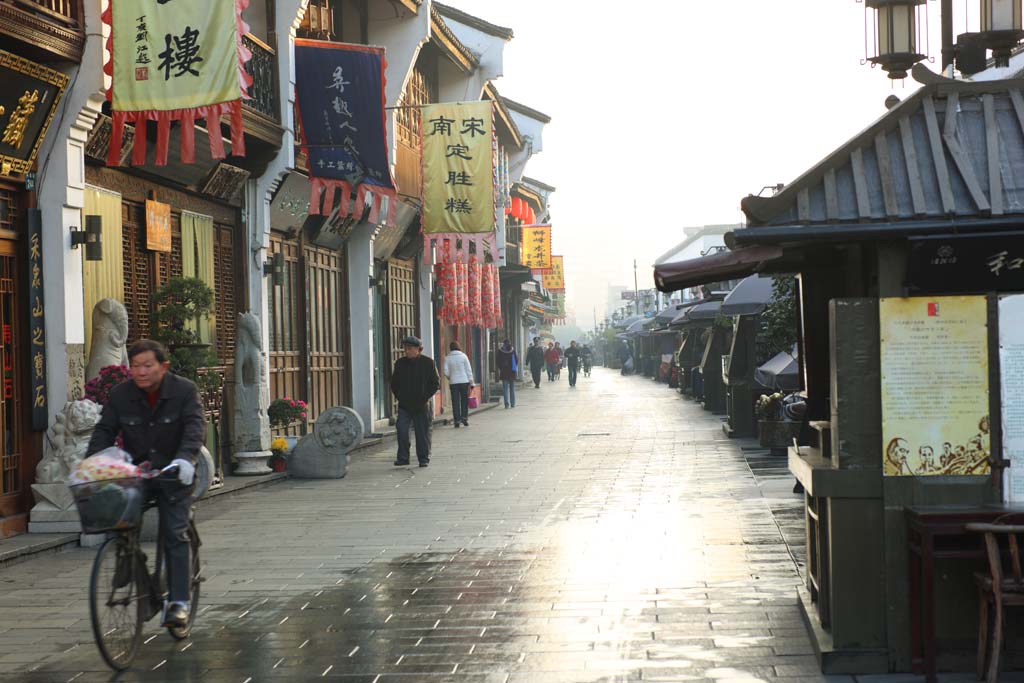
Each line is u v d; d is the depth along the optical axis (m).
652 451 18.42
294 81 16.00
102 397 10.66
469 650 6.47
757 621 6.95
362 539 10.35
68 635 7.11
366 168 16.45
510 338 53.22
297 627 7.14
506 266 37.81
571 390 47.19
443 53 26.27
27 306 10.52
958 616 5.73
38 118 10.32
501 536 10.31
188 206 14.33
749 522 10.73
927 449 5.70
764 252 6.56
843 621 5.81
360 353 21.64
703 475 14.76
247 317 15.13
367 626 7.11
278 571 8.95
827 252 7.18
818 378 7.44
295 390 18.50
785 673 5.85
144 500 6.44
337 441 15.18
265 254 16.19
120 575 6.30
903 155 5.90
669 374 47.34
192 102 10.89
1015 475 5.66
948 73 9.91
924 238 5.47
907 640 5.76
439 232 19.80
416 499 13.02
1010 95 6.04
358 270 21.64
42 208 10.67
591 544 9.76
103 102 11.08
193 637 6.95
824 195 5.83
